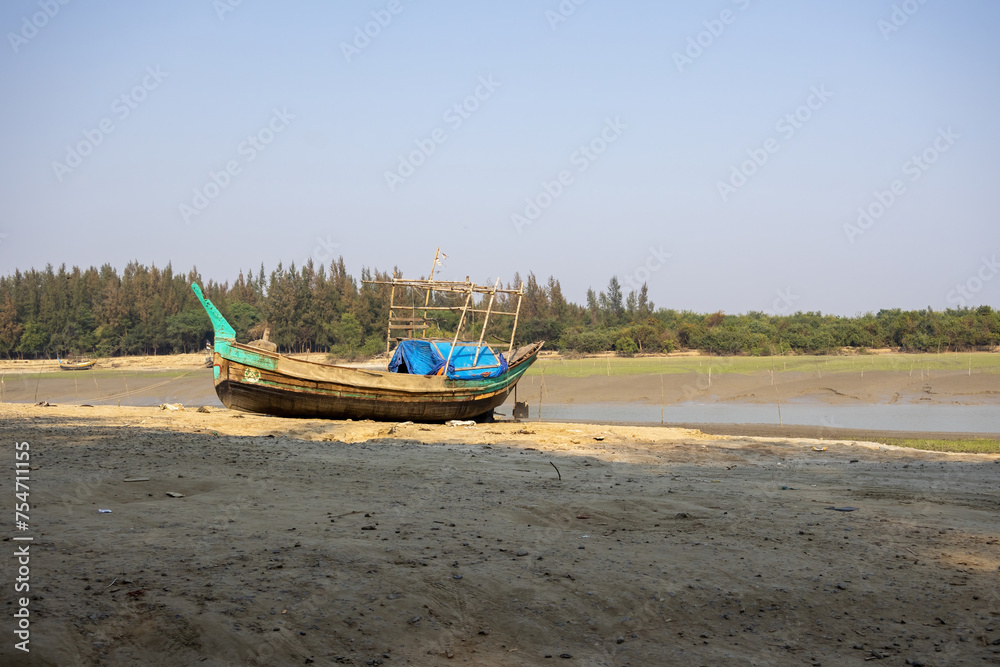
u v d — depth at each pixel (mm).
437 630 6469
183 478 11508
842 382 43062
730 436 23953
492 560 8102
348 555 7914
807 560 8570
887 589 7676
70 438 15406
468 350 29969
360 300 87938
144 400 46000
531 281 97938
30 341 92438
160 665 5531
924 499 12305
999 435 26688
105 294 101625
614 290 105250
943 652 6352
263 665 5668
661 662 6160
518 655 6203
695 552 8758
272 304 88500
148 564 7180
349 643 6082
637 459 17406
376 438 20656
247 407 25422
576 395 43812
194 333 94312
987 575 8078
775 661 6191
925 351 63406
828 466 16922
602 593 7371
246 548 7934
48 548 7410
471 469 14508
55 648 5391
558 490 12422
